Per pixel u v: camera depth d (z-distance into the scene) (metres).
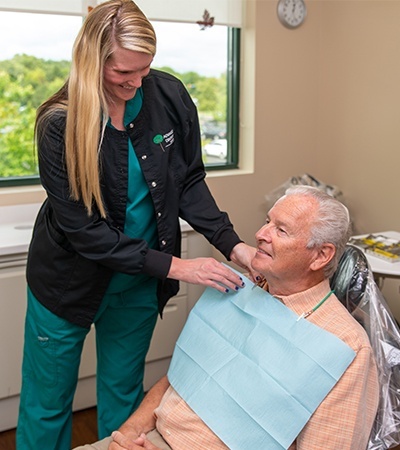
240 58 3.24
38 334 1.82
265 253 1.42
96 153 1.50
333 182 3.44
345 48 3.22
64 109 1.53
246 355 1.43
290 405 1.32
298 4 3.22
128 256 1.62
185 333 1.61
